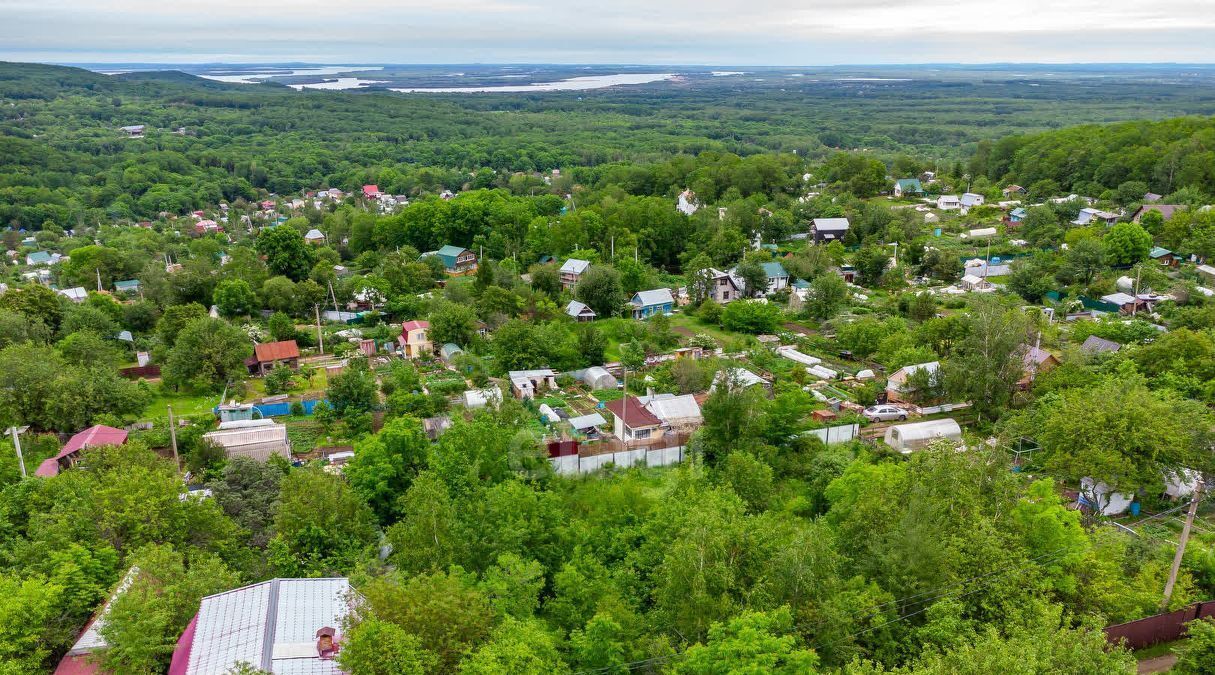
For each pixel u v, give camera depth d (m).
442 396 70.00
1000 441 45.91
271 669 26.25
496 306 95.44
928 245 126.62
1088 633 28.89
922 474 42.03
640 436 62.16
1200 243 113.25
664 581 37.28
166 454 59.53
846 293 103.25
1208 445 49.41
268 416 70.00
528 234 138.62
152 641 28.53
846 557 37.09
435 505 40.25
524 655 27.27
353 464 51.62
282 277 105.81
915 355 72.50
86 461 46.88
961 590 34.41
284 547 39.06
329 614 29.84
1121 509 50.62
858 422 62.88
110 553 35.88
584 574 39.47
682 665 28.97
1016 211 143.75
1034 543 38.84
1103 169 152.50
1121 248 111.88
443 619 29.38
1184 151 145.12
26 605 29.98
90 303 93.25
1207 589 40.31
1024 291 103.94
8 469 48.19
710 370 73.69
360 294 106.31
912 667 30.69
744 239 130.12
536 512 43.97
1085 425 49.44
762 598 32.97
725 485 48.88
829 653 31.61
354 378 67.38
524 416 64.31
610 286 102.69
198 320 78.44
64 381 61.06
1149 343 70.62
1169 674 32.12
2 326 75.69
